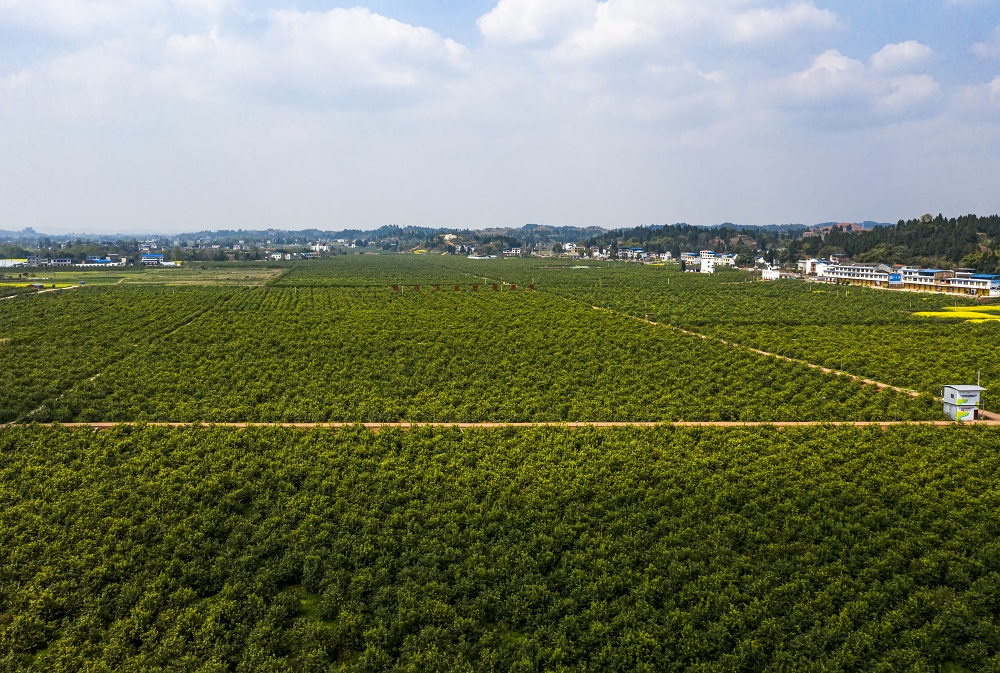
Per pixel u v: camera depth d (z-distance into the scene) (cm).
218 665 2853
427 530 3897
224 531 3922
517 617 3195
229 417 5819
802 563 3534
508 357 7875
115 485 4416
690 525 3894
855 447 4984
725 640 3012
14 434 5188
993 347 8294
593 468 4609
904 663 2867
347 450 4975
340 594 3334
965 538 3703
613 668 2889
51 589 3341
